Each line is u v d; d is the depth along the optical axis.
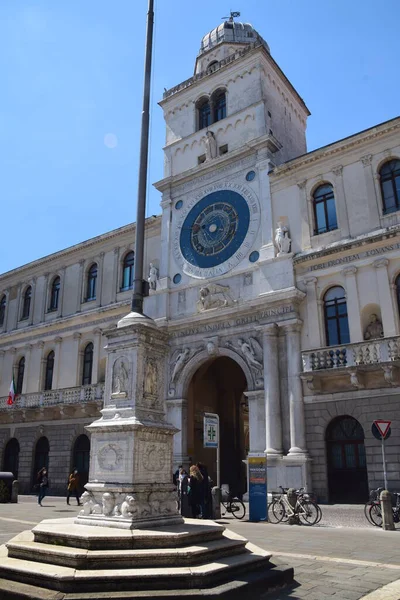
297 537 12.64
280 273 23.89
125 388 9.09
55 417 31.62
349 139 23.48
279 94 30.47
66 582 6.09
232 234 26.69
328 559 9.51
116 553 6.66
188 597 6.00
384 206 22.39
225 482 28.83
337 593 6.97
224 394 30.56
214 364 30.44
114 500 8.20
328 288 22.98
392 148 22.56
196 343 26.08
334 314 22.56
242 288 25.17
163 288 28.20
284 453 21.61
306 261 23.39
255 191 26.47
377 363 19.47
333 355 21.23
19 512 18.92
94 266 34.31
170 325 26.92
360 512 18.11
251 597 6.60
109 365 9.48
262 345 23.58
